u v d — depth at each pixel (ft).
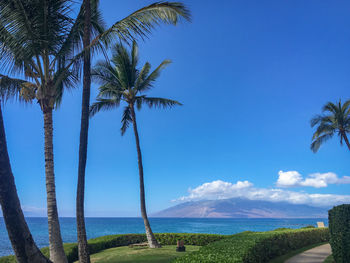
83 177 29.25
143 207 56.95
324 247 43.88
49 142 28.84
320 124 94.73
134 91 61.26
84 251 27.50
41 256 16.58
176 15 27.66
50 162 28.35
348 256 21.40
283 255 35.45
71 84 37.01
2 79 30.94
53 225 26.76
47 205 27.37
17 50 24.73
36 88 33.73
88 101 31.30
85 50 28.37
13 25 23.45
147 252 47.65
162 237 65.87
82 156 29.53
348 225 21.38
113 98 63.16
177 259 19.31
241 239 30.63
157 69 60.18
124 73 58.80
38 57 28.30
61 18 29.22
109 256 44.83
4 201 15.55
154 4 26.76
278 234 37.09
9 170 16.14
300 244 44.34
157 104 64.03
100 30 37.88
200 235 63.31
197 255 20.26
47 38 27.55
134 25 27.30
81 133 30.14
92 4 36.19
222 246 25.02
